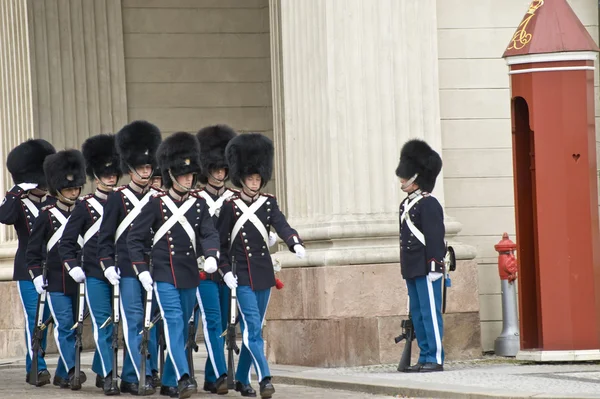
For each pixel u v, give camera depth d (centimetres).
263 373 4731
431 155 5244
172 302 4806
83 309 5266
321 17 5716
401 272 5278
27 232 5662
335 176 5672
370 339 5572
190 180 4881
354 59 5697
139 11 8012
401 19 5756
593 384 4578
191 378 4991
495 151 5953
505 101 5959
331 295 5553
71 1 7812
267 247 4909
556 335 5312
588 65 5334
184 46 8081
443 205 5838
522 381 4731
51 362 6825
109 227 5012
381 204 5703
